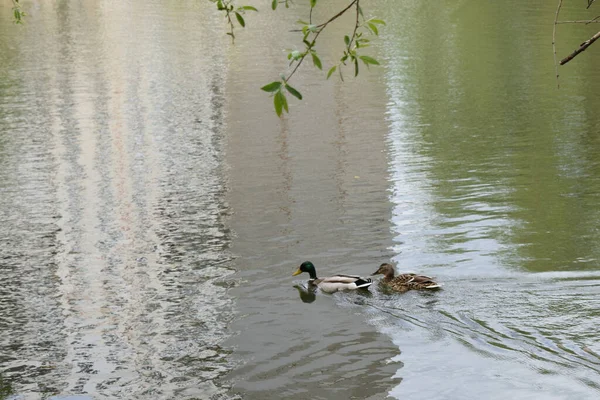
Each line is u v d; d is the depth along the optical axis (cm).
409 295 1414
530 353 1191
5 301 1483
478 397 1095
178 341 1307
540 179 2122
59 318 1407
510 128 2708
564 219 1792
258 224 1858
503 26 4931
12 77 3828
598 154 2345
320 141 2628
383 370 1176
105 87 3594
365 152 2466
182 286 1528
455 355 1203
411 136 2650
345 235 1755
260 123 2909
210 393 1144
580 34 4516
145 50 4562
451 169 2250
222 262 1638
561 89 3291
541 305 1343
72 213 1986
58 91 3516
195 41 4872
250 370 1202
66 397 1149
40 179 2278
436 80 3566
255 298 1462
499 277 1470
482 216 1842
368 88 3450
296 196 2059
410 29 5053
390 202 1975
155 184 2211
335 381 1159
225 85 3606
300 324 1341
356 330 1305
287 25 5472
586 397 1075
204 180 2242
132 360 1248
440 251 1625
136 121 2983
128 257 1686
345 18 5728
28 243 1783
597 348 1195
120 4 6819
